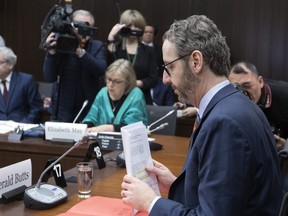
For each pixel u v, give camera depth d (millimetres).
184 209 1310
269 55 5895
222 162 1227
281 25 5836
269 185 1288
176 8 6176
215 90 1363
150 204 1380
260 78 2941
